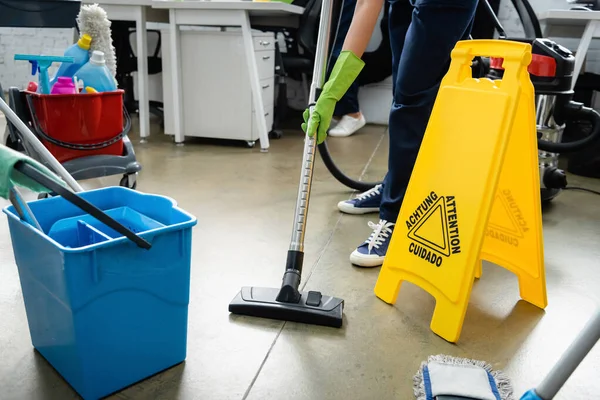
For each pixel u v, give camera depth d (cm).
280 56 321
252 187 213
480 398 88
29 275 90
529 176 116
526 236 122
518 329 114
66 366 87
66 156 170
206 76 283
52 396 86
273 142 310
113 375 86
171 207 95
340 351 102
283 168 246
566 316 120
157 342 91
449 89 113
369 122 398
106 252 79
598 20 241
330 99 118
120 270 81
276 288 122
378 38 375
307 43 332
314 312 111
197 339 104
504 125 101
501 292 131
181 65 284
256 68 272
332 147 302
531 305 125
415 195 117
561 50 191
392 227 145
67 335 82
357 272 138
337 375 95
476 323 116
